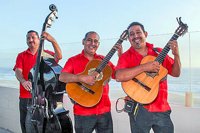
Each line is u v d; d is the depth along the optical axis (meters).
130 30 2.64
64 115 3.20
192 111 3.13
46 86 3.14
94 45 3.00
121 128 3.69
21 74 3.73
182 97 3.28
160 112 2.57
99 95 2.94
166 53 2.58
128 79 2.56
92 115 2.93
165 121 2.58
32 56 3.82
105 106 2.98
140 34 2.61
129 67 2.65
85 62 3.03
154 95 2.56
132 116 2.62
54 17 3.20
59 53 3.29
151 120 2.56
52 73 3.09
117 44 2.98
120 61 2.68
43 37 3.14
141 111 2.57
